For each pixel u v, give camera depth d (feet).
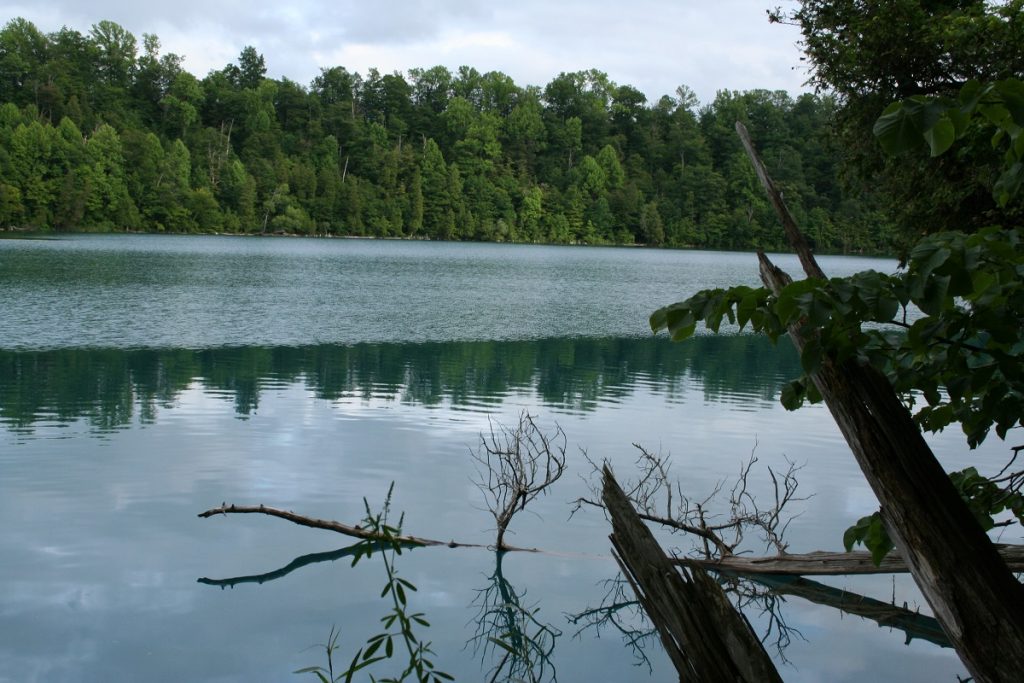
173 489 25.14
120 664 15.19
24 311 64.23
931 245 8.10
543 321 74.95
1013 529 24.44
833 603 19.75
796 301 7.96
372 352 53.16
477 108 393.50
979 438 11.55
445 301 88.94
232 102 336.49
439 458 29.48
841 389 8.30
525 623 17.94
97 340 52.80
